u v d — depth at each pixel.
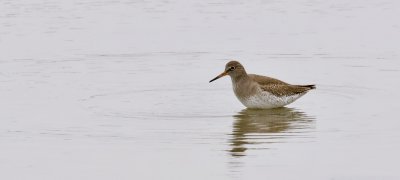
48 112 29.20
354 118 28.23
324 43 40.44
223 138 25.95
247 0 51.09
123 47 40.22
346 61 37.22
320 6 49.06
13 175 22.67
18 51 39.47
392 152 24.25
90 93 32.16
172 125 27.52
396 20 44.84
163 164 23.47
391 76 34.50
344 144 25.11
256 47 39.88
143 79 34.66
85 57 38.44
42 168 23.22
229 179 22.23
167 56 38.59
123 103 30.66
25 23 45.06
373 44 40.12
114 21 45.75
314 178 22.17
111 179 22.34
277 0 50.91
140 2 50.72
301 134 26.31
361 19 45.38
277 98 29.94
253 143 25.39
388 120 27.83
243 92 30.16
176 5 49.88
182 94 32.34
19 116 28.67
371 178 22.11
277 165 23.30
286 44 40.38
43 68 36.44
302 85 30.48
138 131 26.78
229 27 44.19
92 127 27.27
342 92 32.25
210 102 31.22
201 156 24.17
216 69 36.44
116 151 24.69
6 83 33.75
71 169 23.12
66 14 47.38
